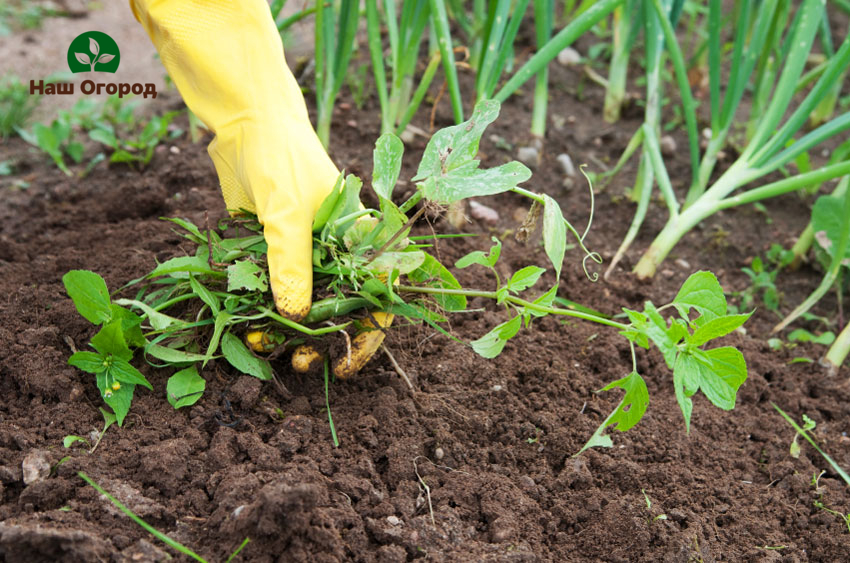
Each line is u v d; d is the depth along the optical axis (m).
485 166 1.36
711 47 1.26
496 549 0.95
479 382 1.08
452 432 1.03
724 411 1.11
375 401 1.03
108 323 0.98
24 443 0.97
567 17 1.74
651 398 1.11
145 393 1.02
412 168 1.33
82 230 1.25
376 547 0.94
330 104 1.33
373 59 1.30
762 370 1.16
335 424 1.01
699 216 1.24
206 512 0.95
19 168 1.36
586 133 1.46
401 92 1.39
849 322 1.21
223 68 1.03
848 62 1.17
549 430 1.05
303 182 1.01
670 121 1.52
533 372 1.10
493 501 0.98
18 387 1.02
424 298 1.02
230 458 0.98
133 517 0.91
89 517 0.93
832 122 1.21
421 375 1.07
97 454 0.97
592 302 1.21
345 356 1.01
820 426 1.12
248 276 0.98
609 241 1.31
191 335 1.03
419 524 0.95
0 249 1.20
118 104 1.40
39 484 0.94
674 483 1.02
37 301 1.09
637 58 1.68
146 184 1.30
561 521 0.99
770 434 1.09
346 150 1.36
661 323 0.91
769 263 1.31
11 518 0.93
